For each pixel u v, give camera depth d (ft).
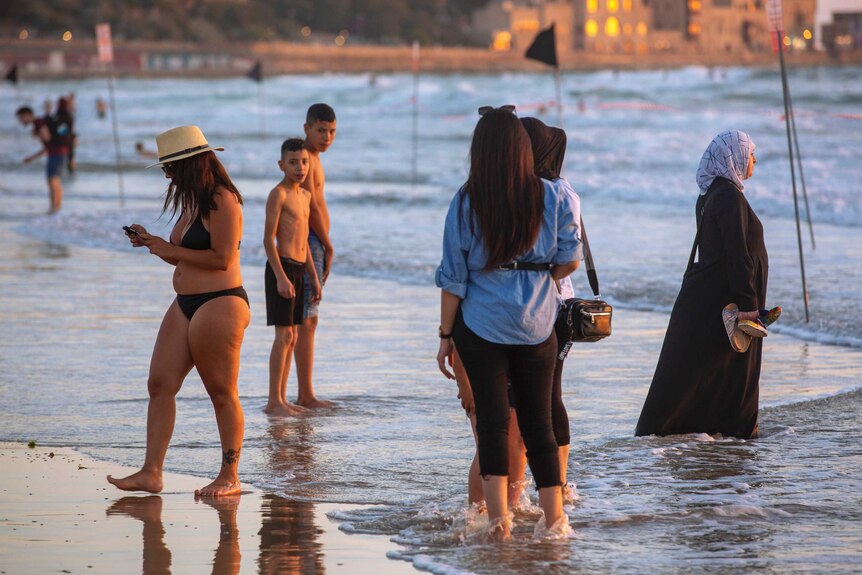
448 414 63.31
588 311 42.55
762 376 72.54
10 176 279.08
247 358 79.56
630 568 37.81
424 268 123.13
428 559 39.17
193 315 47.85
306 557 39.81
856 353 79.82
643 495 47.06
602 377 72.69
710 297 56.65
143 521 44.19
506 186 39.01
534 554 39.40
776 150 295.48
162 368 48.19
